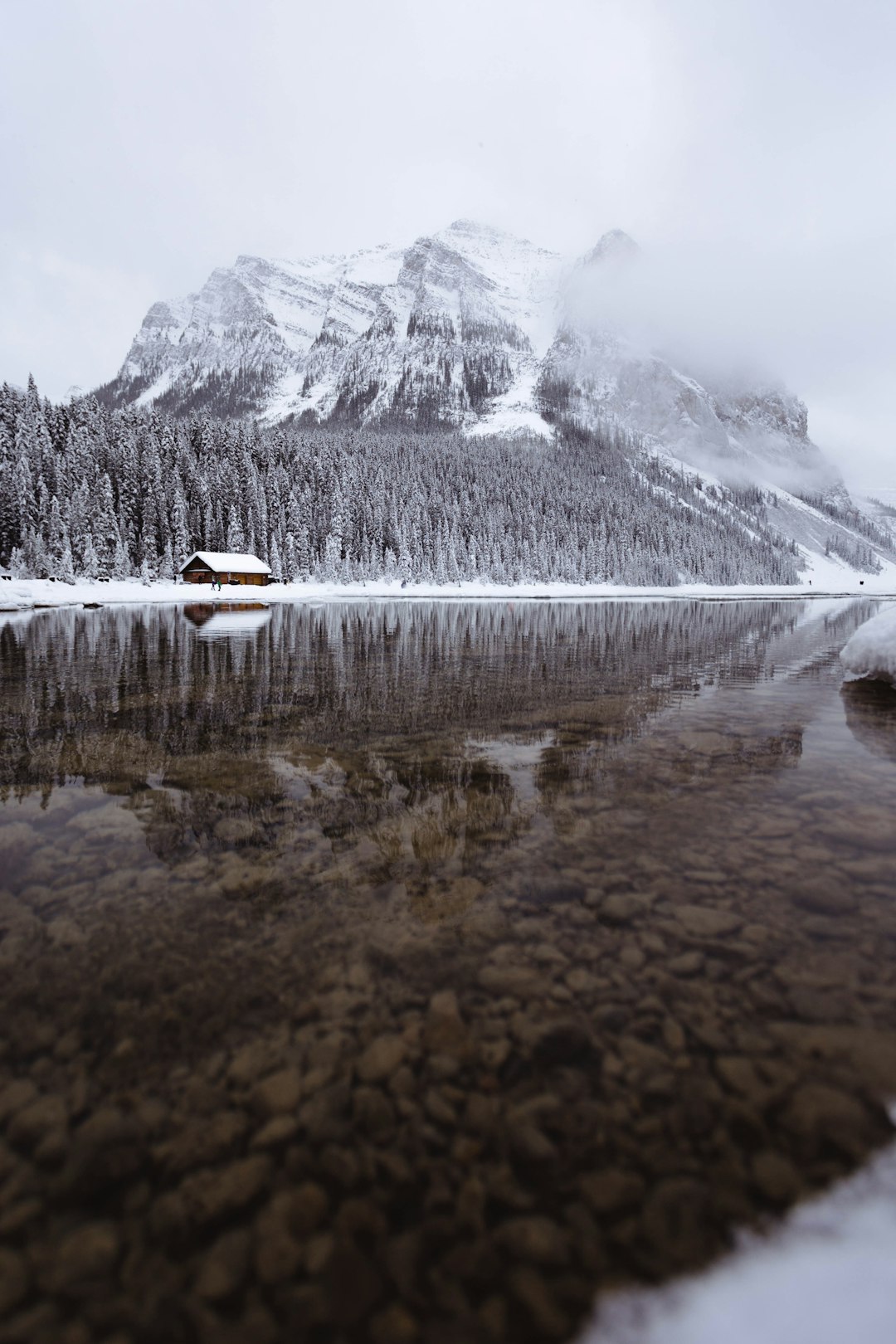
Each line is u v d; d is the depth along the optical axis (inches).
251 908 152.6
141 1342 64.4
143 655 698.2
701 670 601.9
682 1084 94.0
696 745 313.9
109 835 200.8
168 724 363.6
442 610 1736.0
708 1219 74.4
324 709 409.7
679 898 153.3
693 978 120.6
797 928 138.3
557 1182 79.1
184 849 190.1
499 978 122.1
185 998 117.8
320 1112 90.8
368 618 1373.0
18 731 346.0
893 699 441.1
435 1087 94.8
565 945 133.2
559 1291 68.0
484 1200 77.1
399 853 185.2
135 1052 103.9
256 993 119.0
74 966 128.5
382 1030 108.0
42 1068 100.7
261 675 554.6
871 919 141.9
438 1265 70.4
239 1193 79.0
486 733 343.3
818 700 438.0
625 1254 71.0
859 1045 101.3
